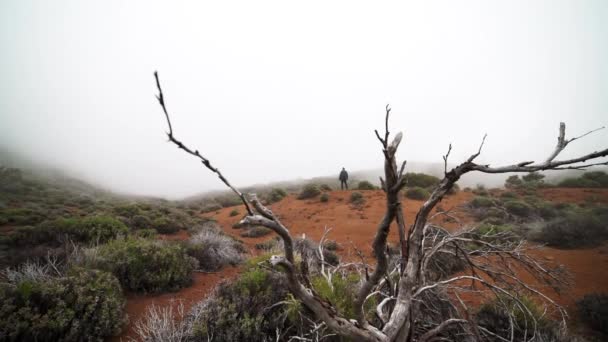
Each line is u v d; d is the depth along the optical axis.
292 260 1.56
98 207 24.94
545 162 1.64
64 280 5.20
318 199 27.78
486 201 19.08
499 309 4.71
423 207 2.14
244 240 15.50
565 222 12.44
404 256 2.29
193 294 6.68
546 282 3.69
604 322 5.68
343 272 5.68
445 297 4.17
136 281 6.57
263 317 4.53
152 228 15.41
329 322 1.75
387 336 1.98
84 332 4.56
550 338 4.47
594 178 34.41
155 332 4.38
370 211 21.64
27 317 4.25
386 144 1.38
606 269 8.80
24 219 16.02
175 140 1.18
